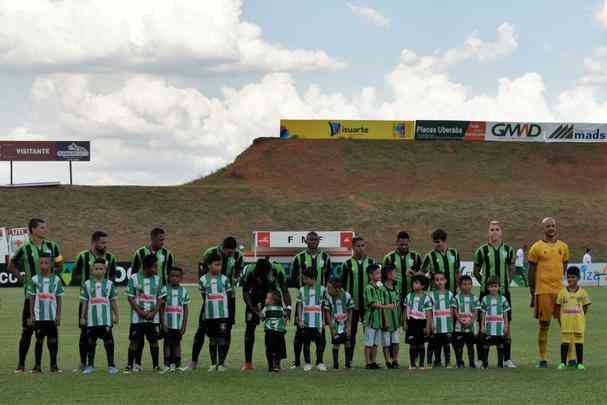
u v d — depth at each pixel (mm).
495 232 18750
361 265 18609
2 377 16484
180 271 17625
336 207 89688
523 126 109500
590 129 109938
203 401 13703
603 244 83688
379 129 108562
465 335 18062
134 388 15047
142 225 82438
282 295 17641
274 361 17312
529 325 28391
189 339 24328
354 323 18375
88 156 90812
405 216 88188
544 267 18344
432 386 15211
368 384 15477
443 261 19094
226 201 89250
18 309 35094
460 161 104750
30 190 87500
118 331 26594
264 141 108062
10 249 59844
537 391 14609
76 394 14414
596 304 37750
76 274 18219
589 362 18844
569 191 99312
